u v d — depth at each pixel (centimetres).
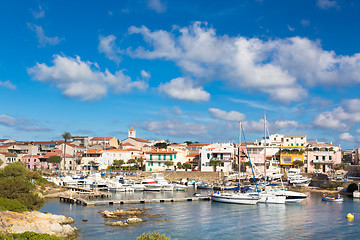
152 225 5622
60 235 4722
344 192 10331
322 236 5109
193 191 10919
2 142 19875
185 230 5369
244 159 14925
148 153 15662
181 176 13862
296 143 15838
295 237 5044
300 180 11681
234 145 16025
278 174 12556
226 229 5484
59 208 7100
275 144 16100
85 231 5103
